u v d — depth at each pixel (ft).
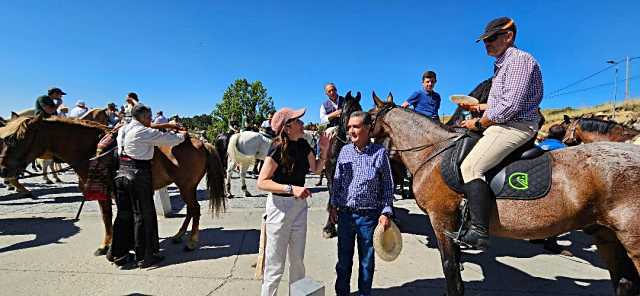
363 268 10.30
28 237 17.88
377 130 13.87
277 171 9.79
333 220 11.14
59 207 24.91
